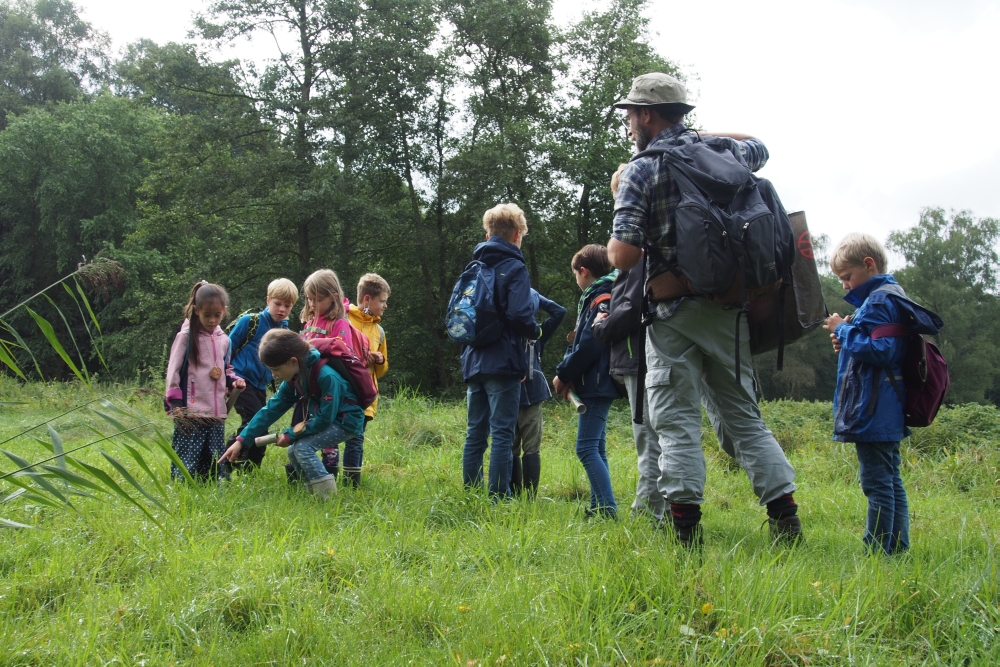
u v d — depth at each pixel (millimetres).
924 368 3305
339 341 4461
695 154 3035
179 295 22781
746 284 2924
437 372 25844
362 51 22938
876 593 2482
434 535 3355
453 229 25125
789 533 3299
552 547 3139
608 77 26188
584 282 4453
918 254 50750
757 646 2129
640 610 2404
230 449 4391
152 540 3143
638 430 3896
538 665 2078
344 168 23219
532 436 4707
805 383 40875
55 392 12438
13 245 33156
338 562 2846
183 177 23422
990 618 2311
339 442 4355
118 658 2092
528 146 23344
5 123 39344
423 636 2338
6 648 2133
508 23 24547
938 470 6758
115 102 33562
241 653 2168
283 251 23594
